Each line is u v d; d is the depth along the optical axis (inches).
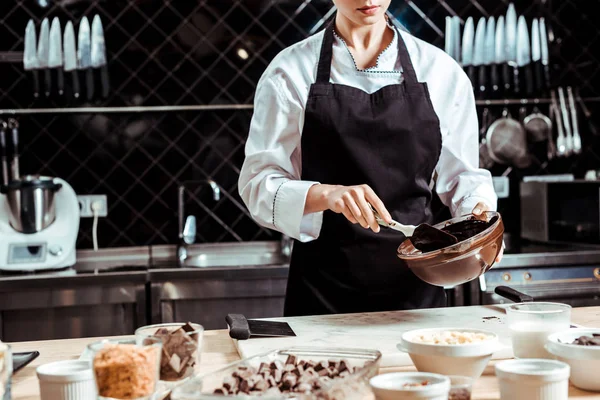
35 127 143.4
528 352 55.6
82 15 143.9
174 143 146.6
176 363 49.6
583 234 134.5
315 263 83.3
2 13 142.3
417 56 86.0
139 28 145.2
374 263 81.8
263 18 147.6
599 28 155.6
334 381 43.8
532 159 154.6
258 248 147.2
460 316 72.2
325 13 148.8
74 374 47.4
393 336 64.5
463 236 70.3
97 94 144.5
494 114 153.6
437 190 88.0
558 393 44.9
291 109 83.4
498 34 149.4
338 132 81.6
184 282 121.9
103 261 140.8
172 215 146.6
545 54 151.3
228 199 147.6
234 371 47.8
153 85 145.6
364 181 82.5
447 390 43.1
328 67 83.7
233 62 147.2
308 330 67.3
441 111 85.1
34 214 126.2
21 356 61.2
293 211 75.6
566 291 125.5
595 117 155.9
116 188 145.5
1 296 118.3
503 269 124.6
